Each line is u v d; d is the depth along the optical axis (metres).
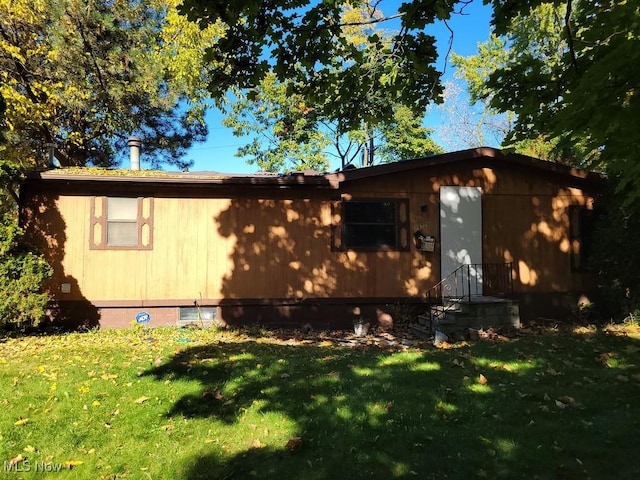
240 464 3.64
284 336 9.81
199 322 10.67
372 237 11.27
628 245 9.27
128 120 19.56
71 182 10.25
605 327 9.38
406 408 4.68
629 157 3.64
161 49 18.67
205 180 10.50
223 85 4.70
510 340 8.18
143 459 3.71
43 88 15.27
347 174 10.88
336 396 5.05
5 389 5.24
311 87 5.24
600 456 3.68
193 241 10.81
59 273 10.28
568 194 11.91
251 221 10.98
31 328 9.79
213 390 5.26
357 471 3.51
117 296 10.50
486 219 11.56
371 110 5.72
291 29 4.52
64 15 15.98
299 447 3.89
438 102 5.46
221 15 3.89
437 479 3.39
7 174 9.20
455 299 10.34
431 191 11.44
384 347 8.39
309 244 11.09
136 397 5.03
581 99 3.29
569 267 11.76
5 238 8.77
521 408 4.66
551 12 16.48
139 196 10.65
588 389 5.16
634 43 2.91
